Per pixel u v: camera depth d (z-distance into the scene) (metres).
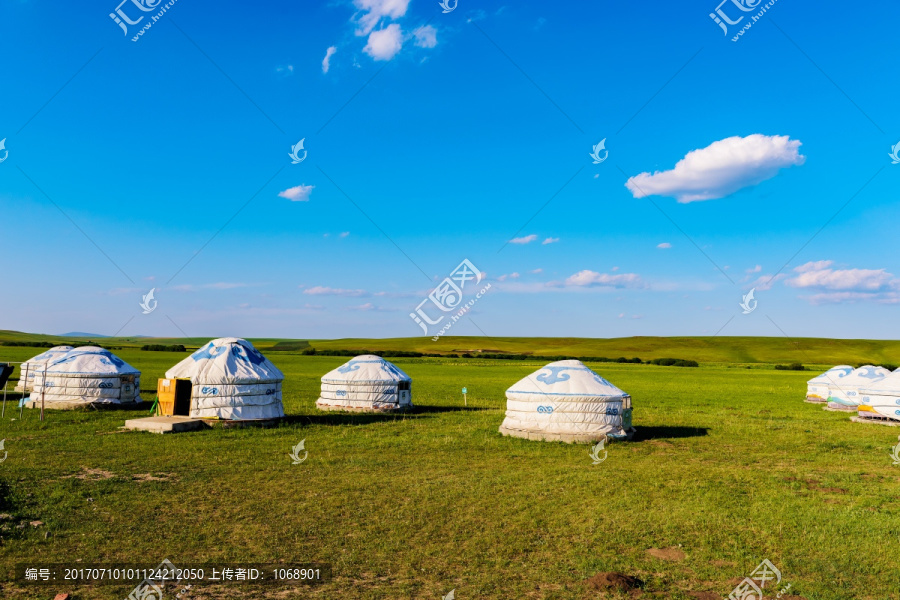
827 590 8.34
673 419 28.25
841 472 16.28
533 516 11.45
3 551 9.12
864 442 21.48
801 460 18.08
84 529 10.22
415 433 21.77
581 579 8.62
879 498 13.33
